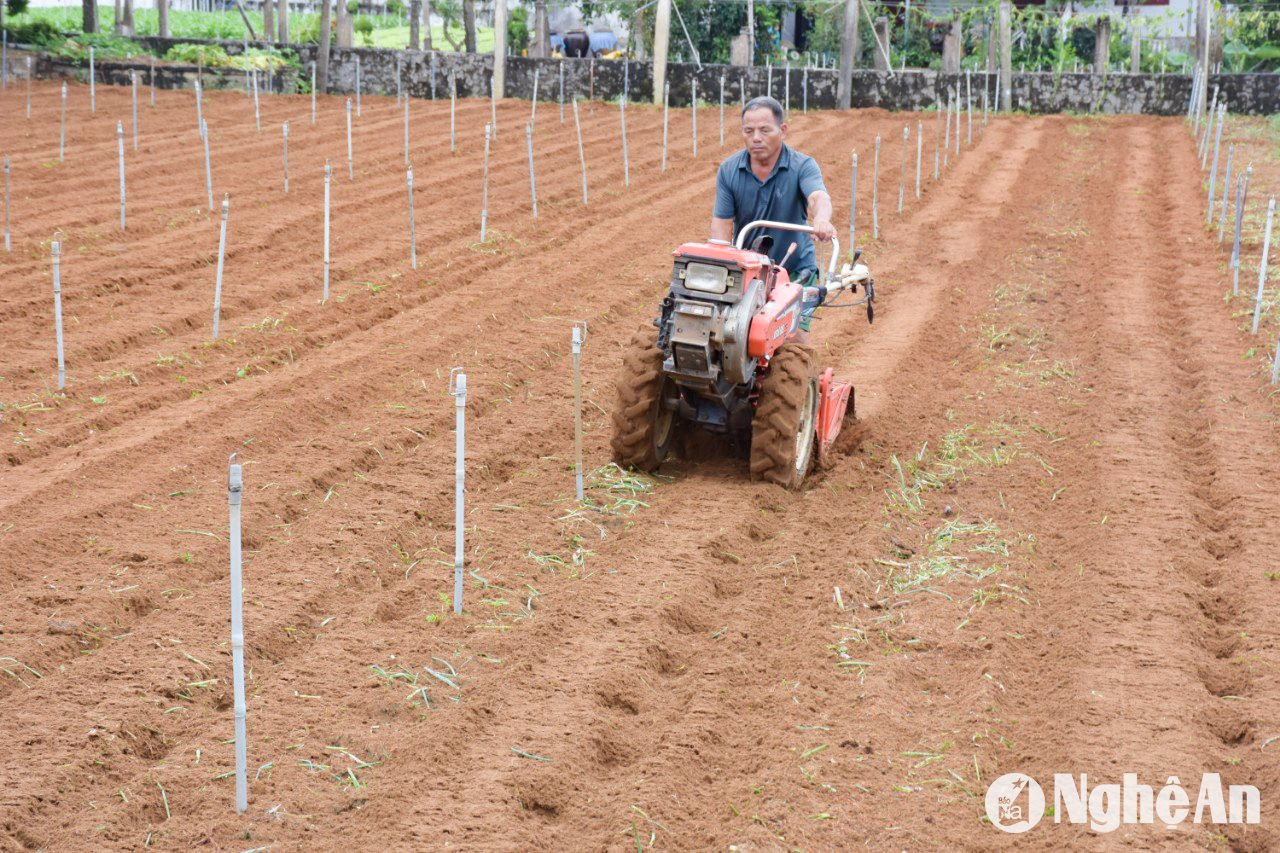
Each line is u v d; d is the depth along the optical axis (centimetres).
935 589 571
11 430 758
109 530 612
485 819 393
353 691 473
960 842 390
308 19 3925
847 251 1405
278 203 1545
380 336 1003
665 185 1817
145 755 434
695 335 634
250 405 810
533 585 570
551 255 1344
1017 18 2931
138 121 2222
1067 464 745
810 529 641
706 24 3256
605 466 719
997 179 1872
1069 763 431
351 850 379
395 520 637
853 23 2612
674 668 507
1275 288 1191
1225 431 796
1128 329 1062
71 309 1034
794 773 424
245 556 592
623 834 390
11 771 410
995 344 1025
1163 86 2567
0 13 2898
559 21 3603
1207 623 544
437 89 2767
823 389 721
